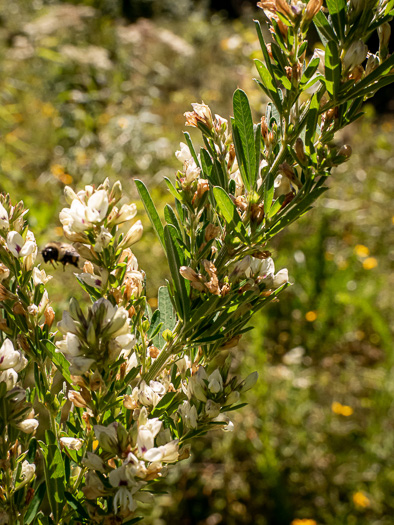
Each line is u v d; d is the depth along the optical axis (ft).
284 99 0.78
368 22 0.75
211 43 6.00
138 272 0.78
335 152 0.76
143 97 4.77
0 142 3.61
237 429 2.45
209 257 0.80
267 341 3.05
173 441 0.69
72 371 0.69
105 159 3.66
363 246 3.70
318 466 2.52
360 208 4.03
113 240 0.75
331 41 0.72
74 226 0.72
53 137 3.78
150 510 2.15
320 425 2.63
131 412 0.77
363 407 2.81
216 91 5.03
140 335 0.83
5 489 0.76
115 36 5.53
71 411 0.82
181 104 4.72
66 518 0.77
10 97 4.19
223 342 0.83
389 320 3.39
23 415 0.73
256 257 0.77
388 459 2.56
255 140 0.78
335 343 3.15
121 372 0.77
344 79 0.75
